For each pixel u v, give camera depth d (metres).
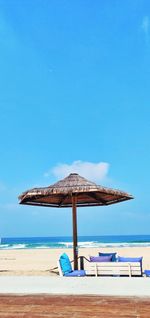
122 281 7.17
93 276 8.55
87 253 32.34
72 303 5.29
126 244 61.25
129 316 4.72
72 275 8.38
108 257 8.95
